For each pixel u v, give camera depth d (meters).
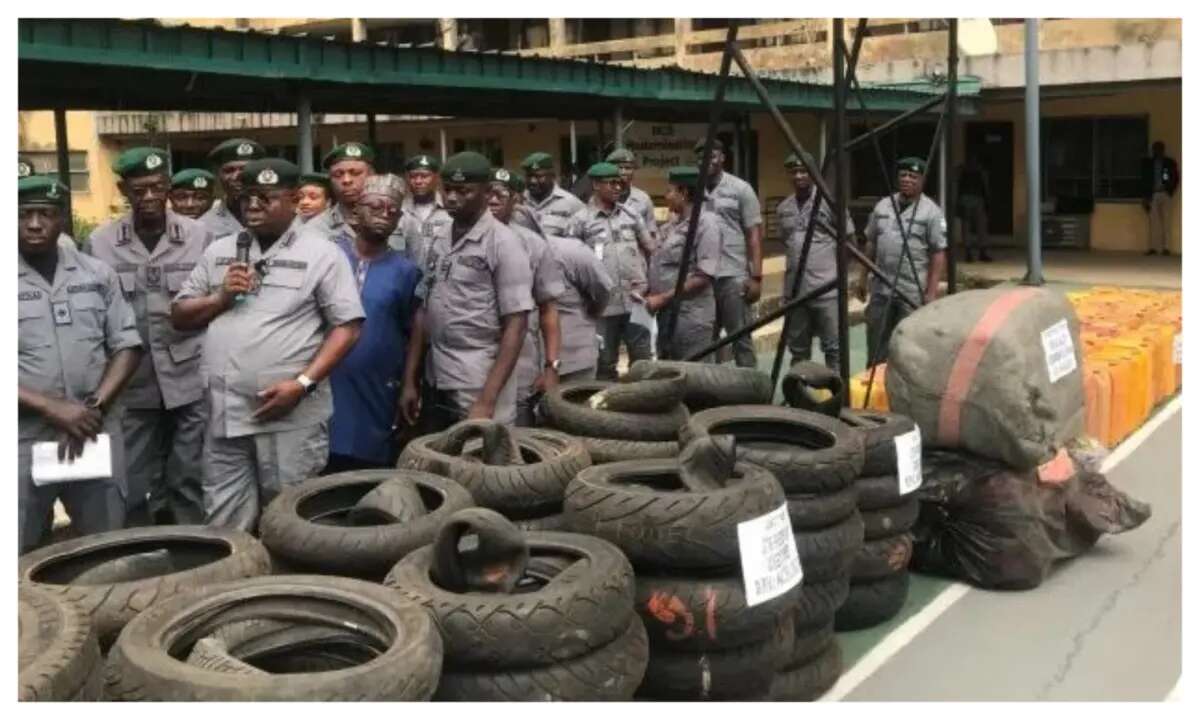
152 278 5.07
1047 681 3.95
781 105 14.57
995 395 4.62
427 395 5.06
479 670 2.61
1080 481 5.10
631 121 14.21
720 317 8.01
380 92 10.59
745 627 3.15
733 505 3.12
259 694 2.14
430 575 2.77
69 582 2.98
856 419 4.56
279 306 4.10
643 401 4.14
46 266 4.32
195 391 5.16
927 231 7.95
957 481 4.74
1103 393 6.90
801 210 8.48
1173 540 5.43
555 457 3.62
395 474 3.52
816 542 3.67
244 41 8.27
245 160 5.93
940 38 18.09
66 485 4.43
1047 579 4.94
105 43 7.43
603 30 23.64
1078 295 10.29
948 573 4.92
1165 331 8.45
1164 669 4.04
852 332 11.52
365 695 2.19
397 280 4.93
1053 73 17.12
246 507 4.18
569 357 5.86
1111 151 19.22
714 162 7.80
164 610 2.46
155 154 5.05
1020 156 19.92
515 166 21.36
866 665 4.06
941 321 4.78
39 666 2.27
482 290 4.73
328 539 3.01
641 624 2.93
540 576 2.90
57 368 4.29
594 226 7.48
